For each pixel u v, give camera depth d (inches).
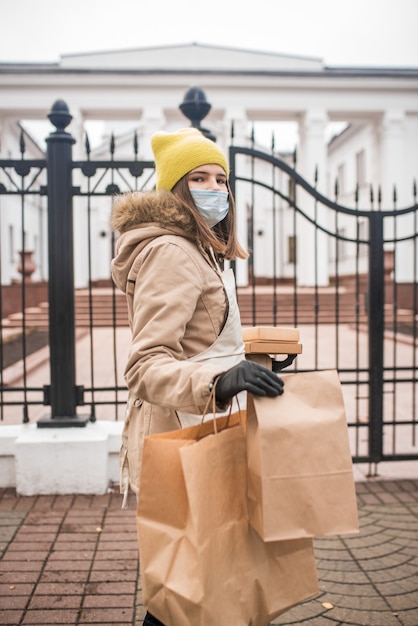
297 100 858.8
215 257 70.4
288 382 56.7
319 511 53.8
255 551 57.4
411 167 890.7
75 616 97.8
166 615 53.8
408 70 870.4
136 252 63.3
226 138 858.1
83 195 159.3
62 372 161.6
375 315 168.1
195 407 53.7
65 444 153.8
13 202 950.4
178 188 66.7
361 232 959.0
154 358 56.7
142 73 828.0
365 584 108.6
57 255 159.5
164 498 55.1
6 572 112.3
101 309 596.4
